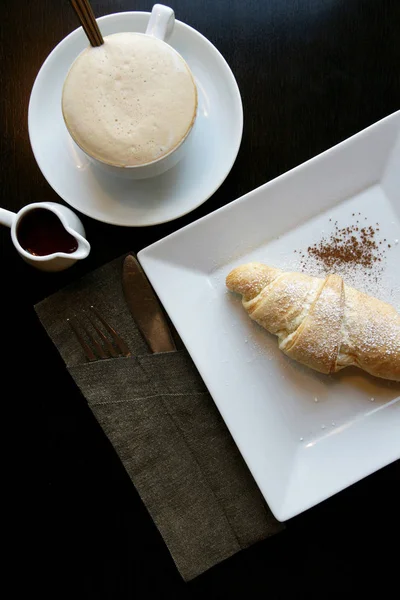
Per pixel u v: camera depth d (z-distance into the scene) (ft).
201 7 1.95
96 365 1.95
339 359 1.82
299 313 1.82
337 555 1.98
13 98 1.96
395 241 1.92
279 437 1.89
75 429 1.99
